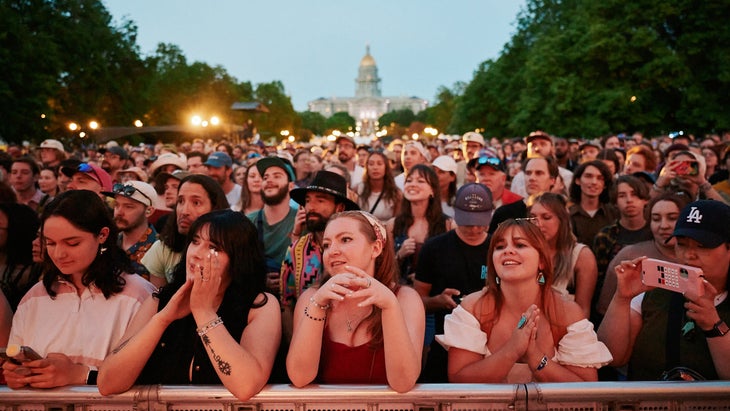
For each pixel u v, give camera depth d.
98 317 2.91
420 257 4.67
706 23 34.28
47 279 2.94
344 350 2.57
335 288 2.36
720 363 2.62
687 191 5.06
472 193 4.45
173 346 2.61
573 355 2.88
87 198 2.87
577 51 36.84
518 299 2.97
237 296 2.66
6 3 30.86
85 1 36.03
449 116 87.19
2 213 3.83
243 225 2.72
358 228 2.72
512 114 48.06
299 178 10.67
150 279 4.39
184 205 4.26
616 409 2.29
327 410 2.34
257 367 2.37
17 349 2.36
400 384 2.30
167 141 62.19
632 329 3.11
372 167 7.14
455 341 2.96
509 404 2.29
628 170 8.16
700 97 34.44
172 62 65.56
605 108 34.56
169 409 2.36
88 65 35.28
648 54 35.66
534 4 50.56
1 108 28.16
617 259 4.38
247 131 48.66
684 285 2.63
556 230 4.36
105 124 42.41
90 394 2.36
